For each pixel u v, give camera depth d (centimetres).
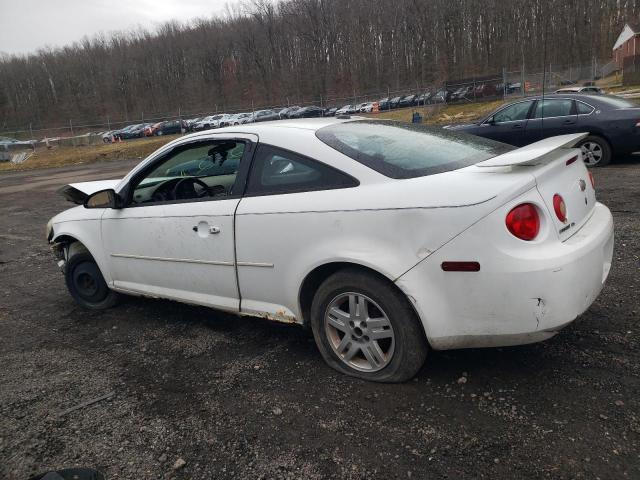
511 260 235
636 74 3083
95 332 405
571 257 239
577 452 220
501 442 230
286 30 7444
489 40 6631
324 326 298
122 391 308
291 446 243
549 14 6400
